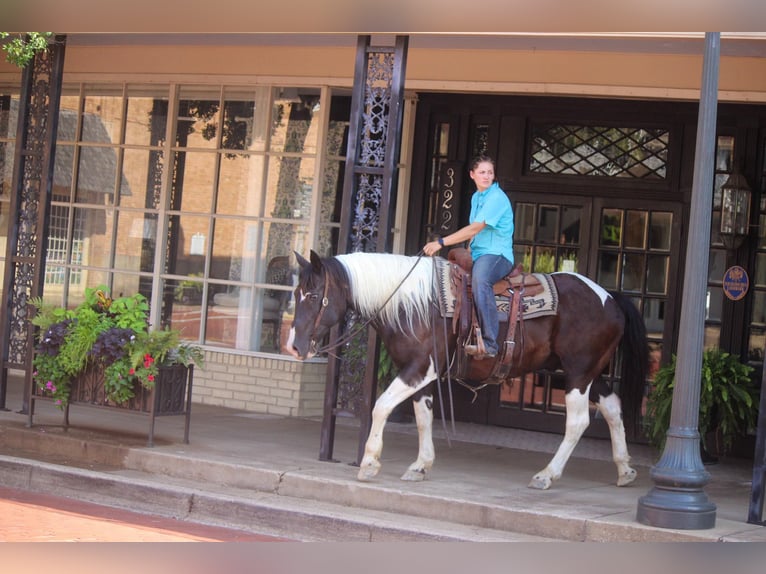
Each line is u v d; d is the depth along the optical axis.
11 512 7.85
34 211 10.98
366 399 8.94
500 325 8.34
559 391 11.56
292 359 11.99
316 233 12.09
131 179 13.12
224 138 12.62
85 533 7.28
